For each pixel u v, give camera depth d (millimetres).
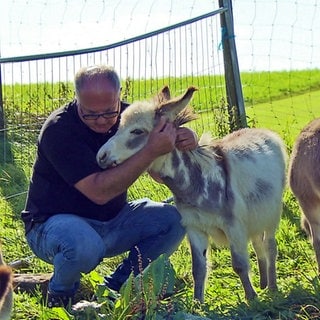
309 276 4285
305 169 4387
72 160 3553
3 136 6488
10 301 3129
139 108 3637
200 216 3863
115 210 3783
